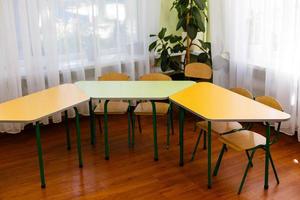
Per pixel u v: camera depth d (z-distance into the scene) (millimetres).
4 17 3963
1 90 4145
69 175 3377
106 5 4574
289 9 3812
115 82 3955
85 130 4414
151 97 3383
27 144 4066
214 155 3686
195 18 4727
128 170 3449
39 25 4188
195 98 3287
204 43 4918
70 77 4508
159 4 4957
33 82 4305
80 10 4410
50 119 4637
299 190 3070
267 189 3086
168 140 3902
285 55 3953
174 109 4922
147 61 4988
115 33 4703
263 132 4242
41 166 3137
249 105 3082
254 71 4488
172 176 3326
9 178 3352
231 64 4695
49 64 4316
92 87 3773
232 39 4609
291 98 3980
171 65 5039
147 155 3740
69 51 4461
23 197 3047
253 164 3490
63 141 4113
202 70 4246
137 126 4488
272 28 4070
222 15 4676
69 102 3295
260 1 4195
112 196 3035
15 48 4094
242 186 3088
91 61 4641
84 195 3055
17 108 3160
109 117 4793
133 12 4750
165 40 4949
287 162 3531
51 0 4176
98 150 3875
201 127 3393
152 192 3084
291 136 4098
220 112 2928
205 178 3279
